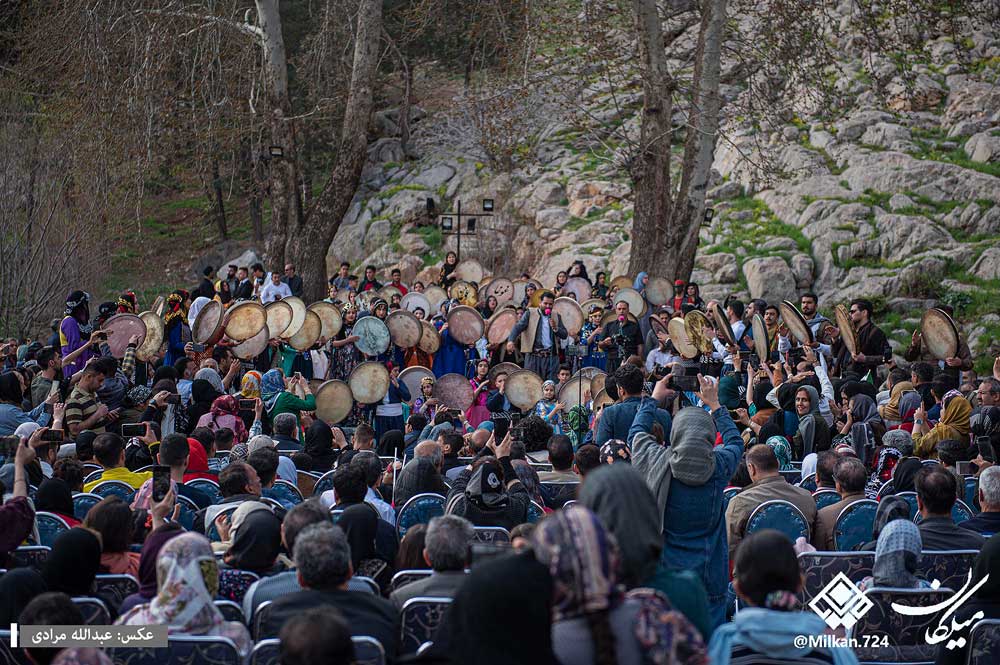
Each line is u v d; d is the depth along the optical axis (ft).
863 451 35.42
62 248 77.15
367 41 87.04
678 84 73.61
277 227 88.63
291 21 120.67
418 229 110.73
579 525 9.58
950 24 73.41
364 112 87.56
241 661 13.85
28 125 80.28
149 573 16.44
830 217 84.74
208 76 86.17
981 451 27.71
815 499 25.04
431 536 15.92
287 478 28.40
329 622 10.46
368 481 24.93
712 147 72.84
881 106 94.32
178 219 125.70
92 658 10.96
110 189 80.94
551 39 72.38
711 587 18.04
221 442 32.50
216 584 14.34
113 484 25.72
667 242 73.36
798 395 34.65
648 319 69.67
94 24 78.13
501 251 104.99
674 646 9.39
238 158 107.45
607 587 9.45
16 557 18.94
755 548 11.71
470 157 116.57
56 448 29.40
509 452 25.57
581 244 99.66
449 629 9.89
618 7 74.59
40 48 81.51
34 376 46.29
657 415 19.93
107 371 36.88
